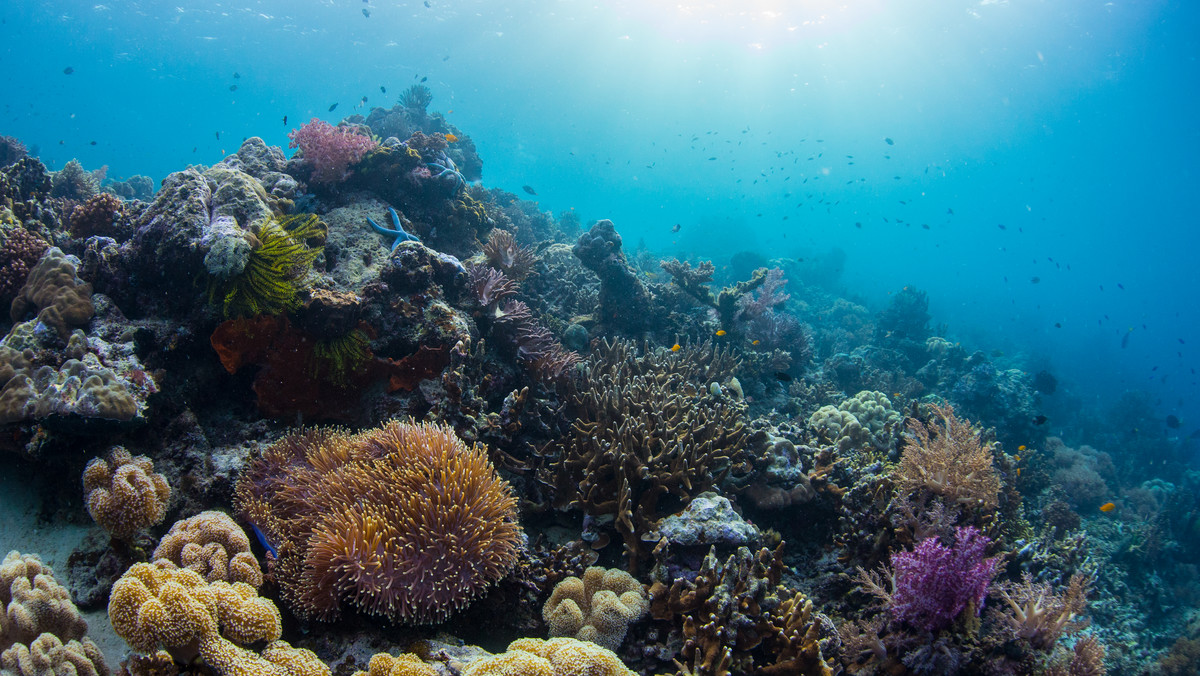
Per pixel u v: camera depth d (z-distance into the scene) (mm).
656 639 3803
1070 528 10023
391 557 3070
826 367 13992
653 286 11234
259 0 38688
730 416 5949
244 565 3145
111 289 4867
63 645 2693
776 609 3863
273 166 7234
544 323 8828
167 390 4453
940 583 3900
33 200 6383
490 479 3725
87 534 3775
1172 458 18891
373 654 3148
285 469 4090
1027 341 43812
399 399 4992
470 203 9055
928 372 15953
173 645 2416
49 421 3664
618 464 4574
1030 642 4086
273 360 4770
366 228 6543
